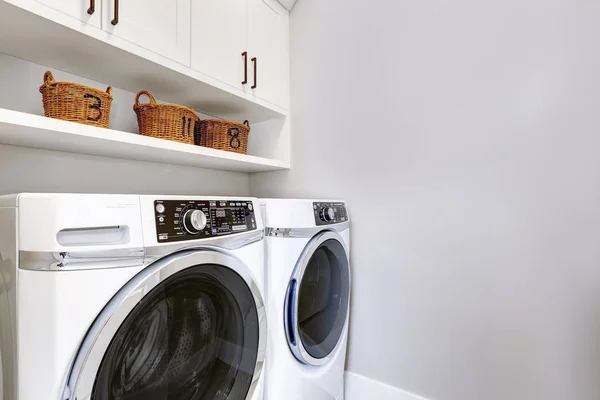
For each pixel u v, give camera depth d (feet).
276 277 3.66
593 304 3.48
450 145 4.41
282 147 6.10
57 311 1.87
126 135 3.52
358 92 5.28
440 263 4.49
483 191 4.16
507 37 3.99
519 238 3.92
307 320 4.10
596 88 3.46
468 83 4.27
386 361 4.97
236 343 3.07
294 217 3.84
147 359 2.37
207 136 4.84
